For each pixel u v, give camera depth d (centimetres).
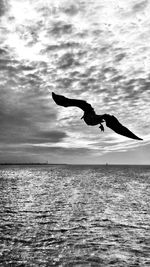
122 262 1268
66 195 3572
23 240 1560
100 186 4941
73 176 8569
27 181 6300
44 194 3684
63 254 1353
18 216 2186
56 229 1795
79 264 1244
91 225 1908
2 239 1573
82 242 1541
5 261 1260
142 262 1275
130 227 1859
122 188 4569
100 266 1225
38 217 2155
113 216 2205
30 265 1222
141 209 2512
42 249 1424
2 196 3453
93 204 2800
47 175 9350
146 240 1580
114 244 1509
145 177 8056
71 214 2280
